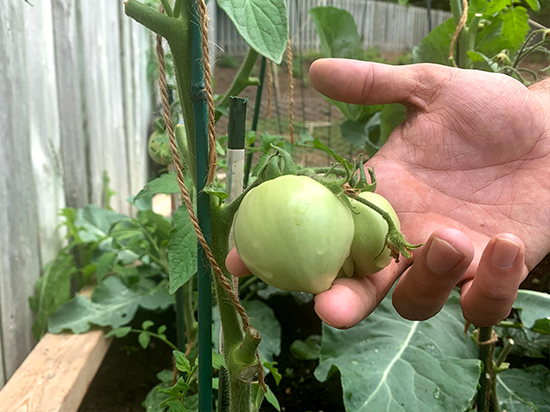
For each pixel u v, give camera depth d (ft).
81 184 1.54
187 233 0.66
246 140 0.96
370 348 1.02
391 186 0.73
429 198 0.73
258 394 0.70
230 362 0.55
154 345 1.52
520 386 1.13
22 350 1.18
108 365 1.43
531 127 0.71
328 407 1.26
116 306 1.33
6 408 0.96
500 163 0.73
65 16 1.37
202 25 0.45
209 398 0.60
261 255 0.44
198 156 0.51
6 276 1.10
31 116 1.20
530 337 1.20
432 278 0.49
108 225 1.52
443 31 1.26
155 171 2.60
